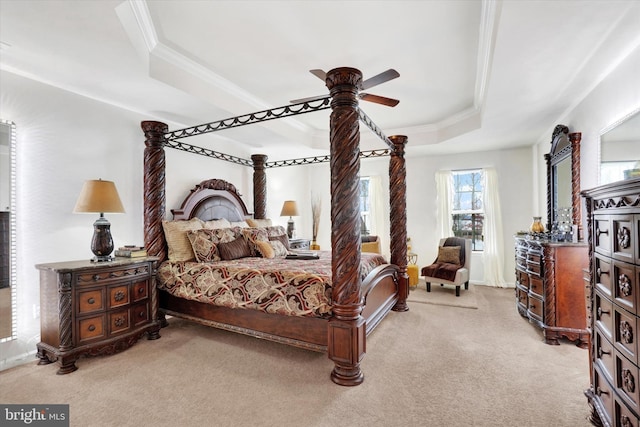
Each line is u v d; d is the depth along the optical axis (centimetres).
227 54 283
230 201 476
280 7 217
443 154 578
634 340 126
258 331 269
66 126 297
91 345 252
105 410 189
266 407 191
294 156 593
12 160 260
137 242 360
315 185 712
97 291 259
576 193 321
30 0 179
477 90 361
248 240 388
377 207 634
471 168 564
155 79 275
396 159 400
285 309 244
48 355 249
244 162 507
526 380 223
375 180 634
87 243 313
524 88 296
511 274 536
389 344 288
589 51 229
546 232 383
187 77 304
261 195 520
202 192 432
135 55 240
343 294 222
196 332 325
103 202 274
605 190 149
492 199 543
